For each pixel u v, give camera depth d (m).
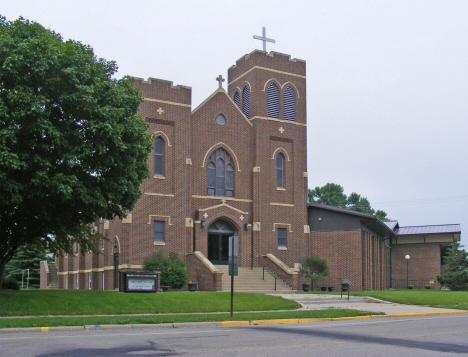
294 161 41.97
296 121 42.50
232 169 39.84
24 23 22.98
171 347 12.65
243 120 40.62
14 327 16.41
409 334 15.61
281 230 40.75
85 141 22.19
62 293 23.50
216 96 39.69
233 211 38.81
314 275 38.31
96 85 22.97
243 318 19.77
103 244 38.19
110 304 22.45
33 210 23.14
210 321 18.97
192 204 37.66
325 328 17.33
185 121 37.50
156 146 36.53
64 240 29.14
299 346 12.84
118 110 22.59
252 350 12.13
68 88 22.25
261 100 41.16
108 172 23.62
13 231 25.00
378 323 19.23
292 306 24.92
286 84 42.50
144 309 22.30
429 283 56.22
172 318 19.16
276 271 37.66
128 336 14.94
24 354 11.49
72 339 14.16
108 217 24.78
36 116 20.44
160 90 36.84
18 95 20.12
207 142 38.84
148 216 35.38
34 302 21.34
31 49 21.11
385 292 34.81
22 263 66.25
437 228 57.31
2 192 20.31
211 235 38.53
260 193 39.94
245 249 39.00
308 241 41.75
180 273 33.09
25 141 21.03
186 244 36.53
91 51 25.02
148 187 35.62
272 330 16.66
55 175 20.84
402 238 58.41
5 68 20.48
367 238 42.94
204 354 11.52
